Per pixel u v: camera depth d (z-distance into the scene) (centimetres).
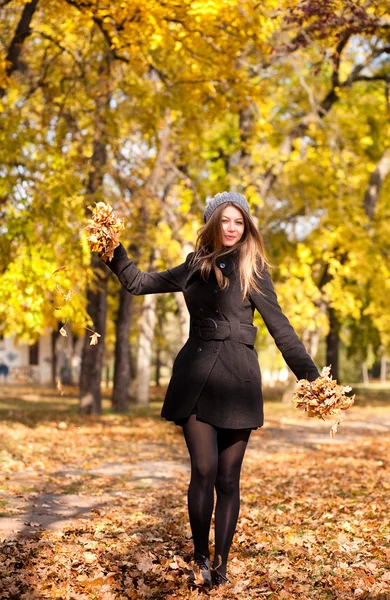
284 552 545
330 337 3228
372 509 714
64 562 485
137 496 801
